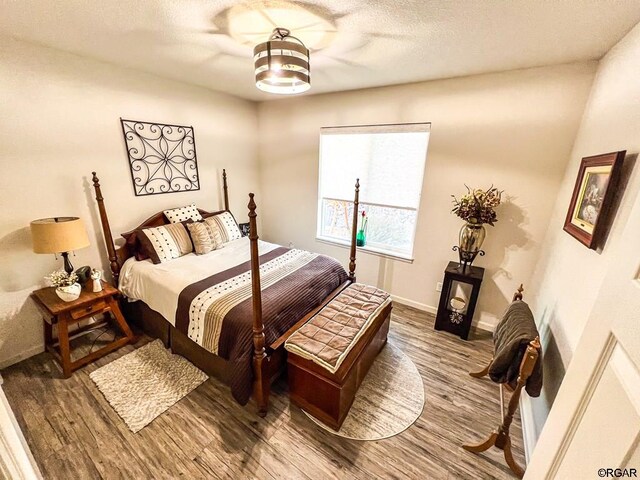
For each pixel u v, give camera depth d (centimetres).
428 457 168
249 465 161
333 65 232
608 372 74
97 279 234
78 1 144
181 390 209
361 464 163
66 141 236
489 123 252
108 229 261
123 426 180
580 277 158
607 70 181
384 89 296
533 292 252
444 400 208
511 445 176
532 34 168
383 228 353
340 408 177
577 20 149
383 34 175
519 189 250
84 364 229
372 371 235
